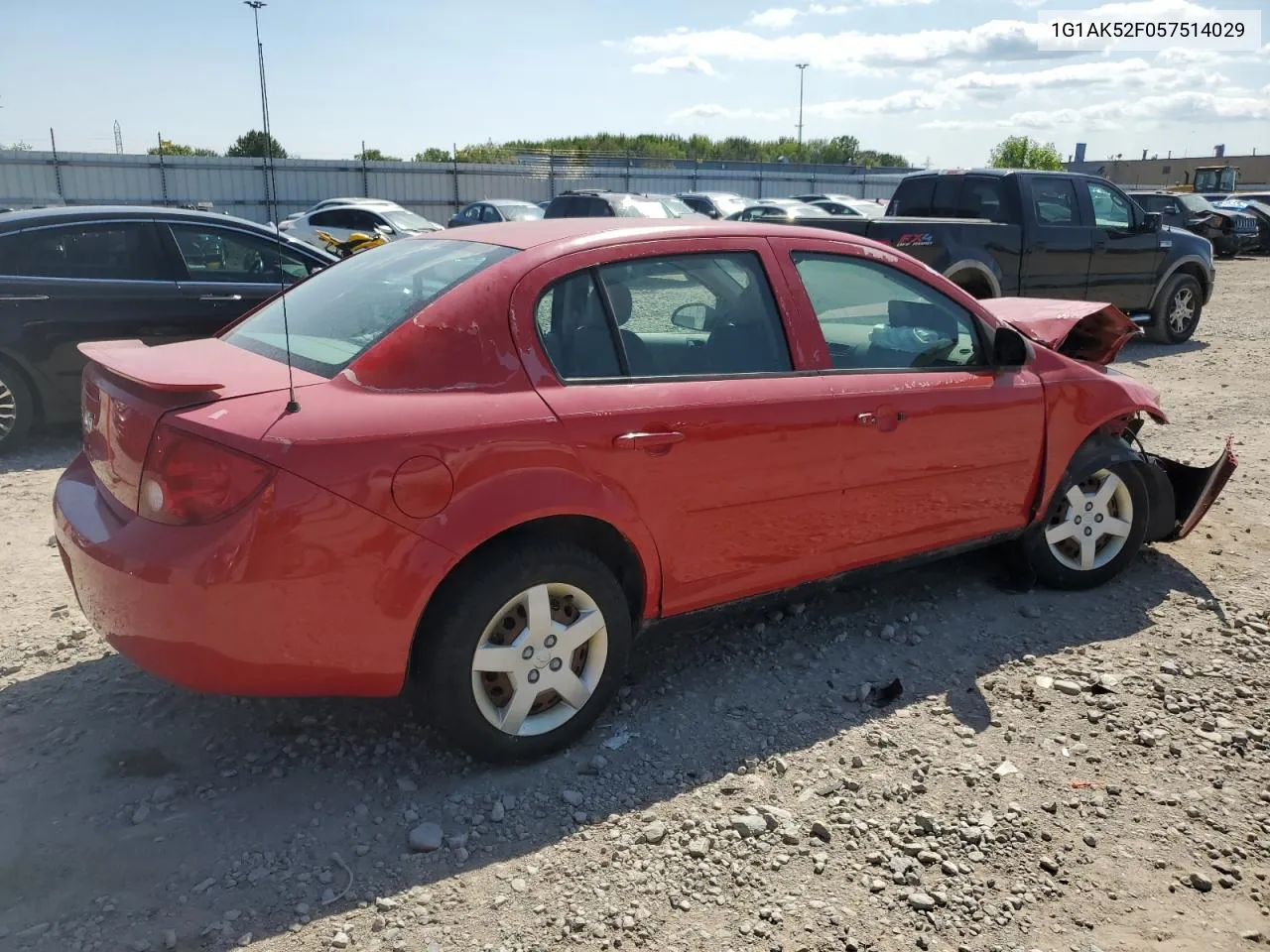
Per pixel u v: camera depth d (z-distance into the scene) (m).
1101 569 4.70
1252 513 5.81
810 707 3.69
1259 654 4.11
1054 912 2.70
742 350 3.63
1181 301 12.38
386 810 3.06
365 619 2.88
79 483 3.38
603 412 3.21
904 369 4.00
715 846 2.92
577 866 2.83
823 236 3.94
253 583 2.74
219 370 3.12
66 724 3.49
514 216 22.28
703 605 3.62
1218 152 72.69
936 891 2.76
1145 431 7.74
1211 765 3.37
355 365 3.02
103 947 2.49
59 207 7.20
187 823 2.97
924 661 4.04
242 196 34.69
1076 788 3.22
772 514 3.64
